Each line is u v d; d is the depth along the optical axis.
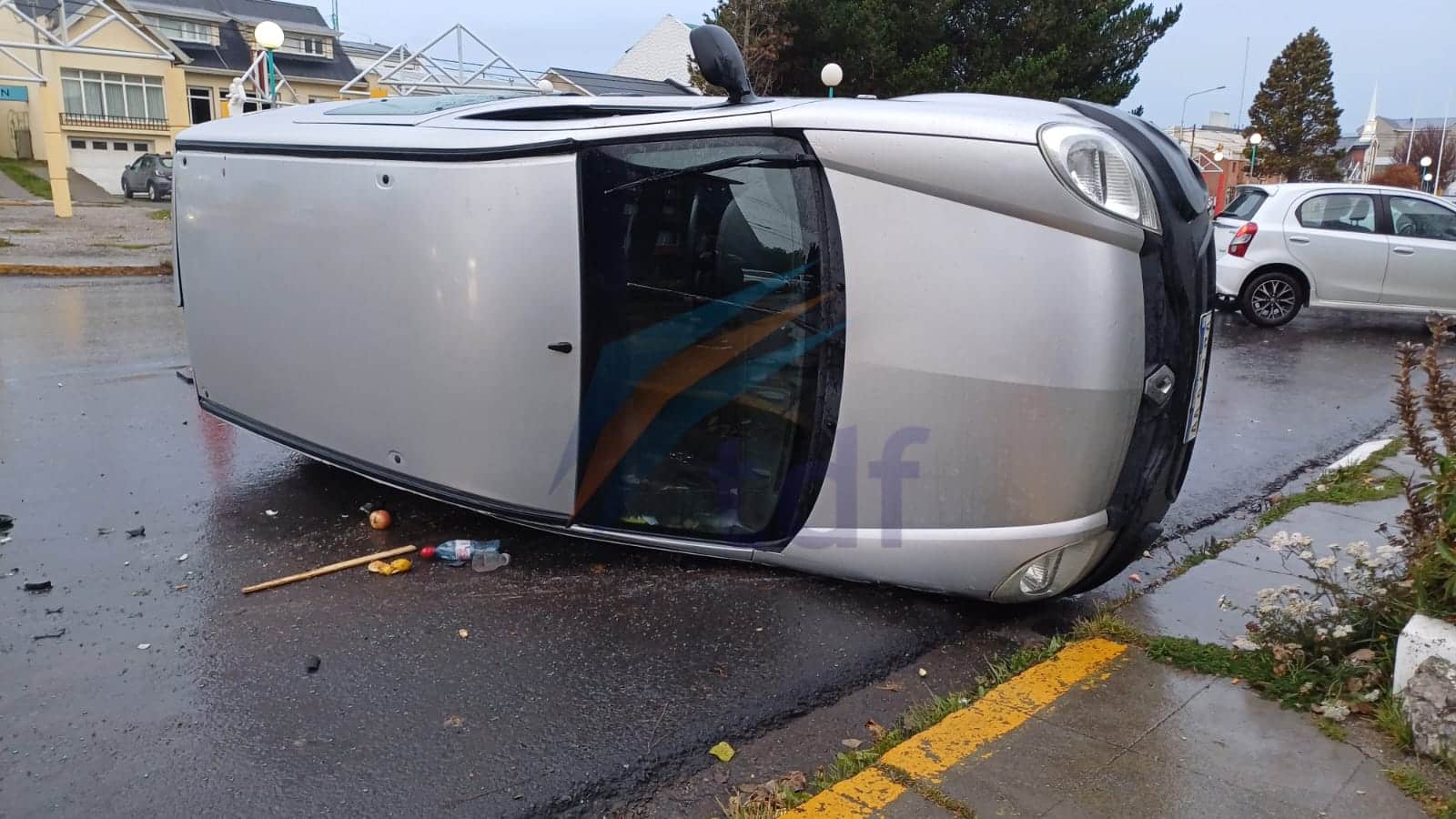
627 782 2.93
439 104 4.72
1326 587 3.61
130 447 5.98
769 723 3.25
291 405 4.78
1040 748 3.04
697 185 3.80
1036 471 3.47
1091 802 2.77
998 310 3.39
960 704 3.32
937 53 24.44
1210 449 6.70
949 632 3.88
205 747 3.02
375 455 4.50
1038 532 3.54
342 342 4.43
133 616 3.87
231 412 5.15
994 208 3.36
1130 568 4.64
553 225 3.81
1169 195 3.46
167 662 3.52
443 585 4.18
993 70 25.47
